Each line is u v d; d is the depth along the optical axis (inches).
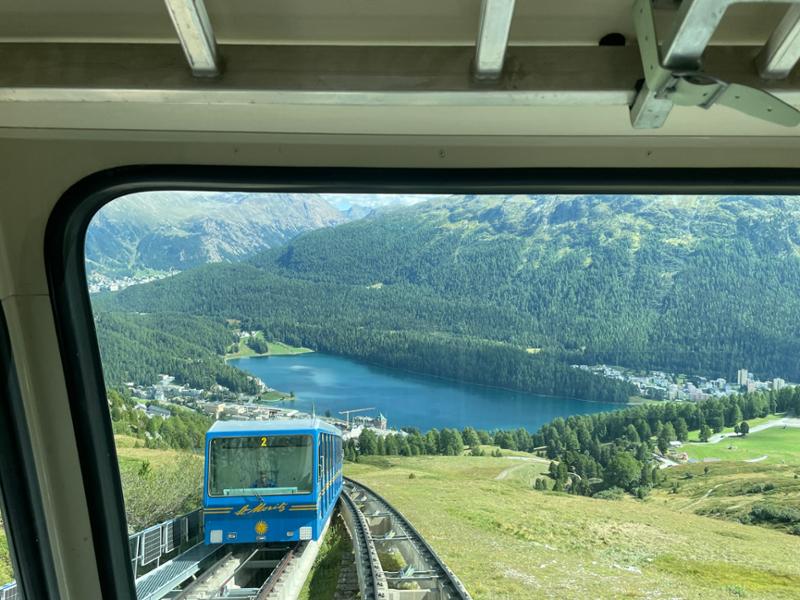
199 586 354.9
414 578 381.7
